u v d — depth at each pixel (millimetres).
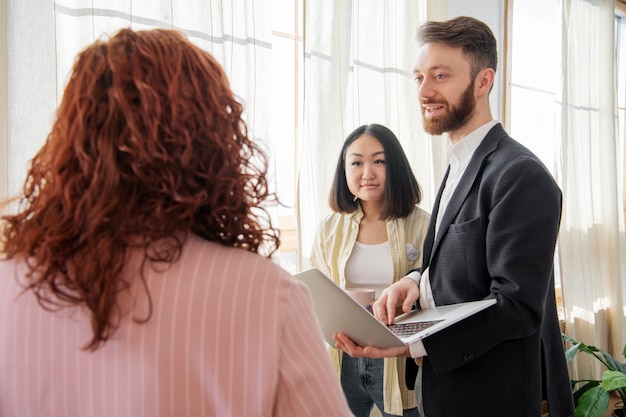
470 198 1274
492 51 1342
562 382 1358
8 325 519
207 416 493
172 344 488
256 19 1774
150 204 493
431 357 1141
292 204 2129
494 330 1114
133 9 1521
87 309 497
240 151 553
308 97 1977
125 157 491
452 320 1029
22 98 1351
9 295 526
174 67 518
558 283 3666
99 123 497
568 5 3271
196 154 510
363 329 1071
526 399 1214
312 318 547
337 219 1801
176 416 485
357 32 2121
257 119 1769
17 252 521
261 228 576
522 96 3277
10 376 514
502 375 1212
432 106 1354
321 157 1994
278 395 497
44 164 524
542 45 3396
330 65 2014
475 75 1328
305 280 1024
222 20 1669
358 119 2139
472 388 1220
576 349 2725
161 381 483
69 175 495
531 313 1129
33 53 1355
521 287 1109
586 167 3389
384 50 2207
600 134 3586
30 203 529
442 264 1300
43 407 507
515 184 1160
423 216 1748
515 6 3176
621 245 3727
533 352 1237
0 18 1308
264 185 576
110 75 513
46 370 507
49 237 479
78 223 482
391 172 1671
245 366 491
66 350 504
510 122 3100
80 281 473
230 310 499
